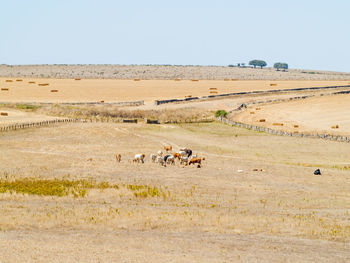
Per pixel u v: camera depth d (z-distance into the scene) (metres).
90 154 60.56
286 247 25.17
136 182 43.19
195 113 109.75
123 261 21.67
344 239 27.05
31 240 24.47
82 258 21.83
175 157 57.75
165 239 25.89
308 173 51.00
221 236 26.92
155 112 107.31
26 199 35.03
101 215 30.48
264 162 58.25
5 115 99.94
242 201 37.28
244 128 92.31
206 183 43.91
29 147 64.94
